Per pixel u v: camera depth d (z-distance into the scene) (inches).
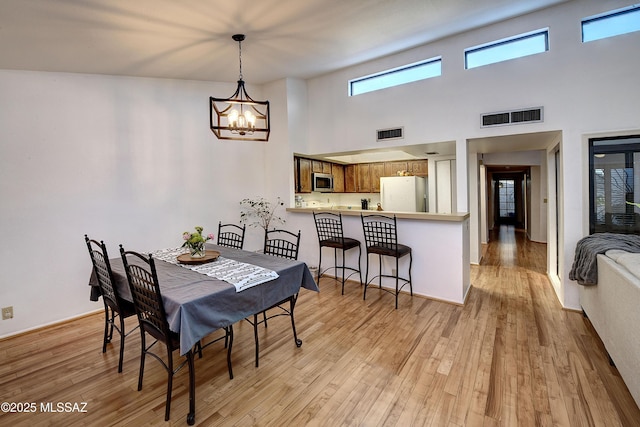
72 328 119.0
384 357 94.3
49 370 91.2
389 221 151.0
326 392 79.1
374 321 119.6
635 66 109.5
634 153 112.9
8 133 110.8
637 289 66.1
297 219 185.3
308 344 103.2
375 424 68.2
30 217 116.0
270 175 191.3
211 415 71.9
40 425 69.9
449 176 232.5
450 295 136.0
